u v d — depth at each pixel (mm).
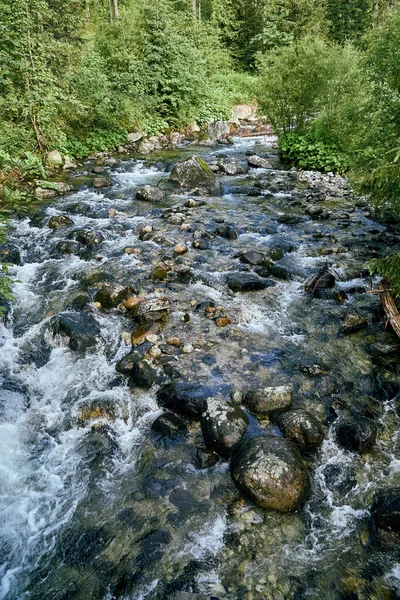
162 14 16375
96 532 2697
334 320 4773
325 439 3287
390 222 7699
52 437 3430
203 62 17891
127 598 2338
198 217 7867
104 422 3523
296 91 11484
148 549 2564
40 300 5129
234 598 2299
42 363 4176
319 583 2377
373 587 2365
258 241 6832
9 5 8266
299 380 3885
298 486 2795
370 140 7234
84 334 4398
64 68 11516
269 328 4676
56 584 2449
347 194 9320
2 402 3682
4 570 2537
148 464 3148
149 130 15008
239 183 10164
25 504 2916
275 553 2537
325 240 6906
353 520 2736
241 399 3613
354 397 3707
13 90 8430
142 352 4223
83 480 3070
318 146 11188
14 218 7562
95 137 12766
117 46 15930
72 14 13016
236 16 26516
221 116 18250
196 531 2662
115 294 5012
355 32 26719
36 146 10305
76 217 7793
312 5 25766
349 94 10516
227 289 5391
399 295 4352
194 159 9836
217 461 3137
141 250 6453
